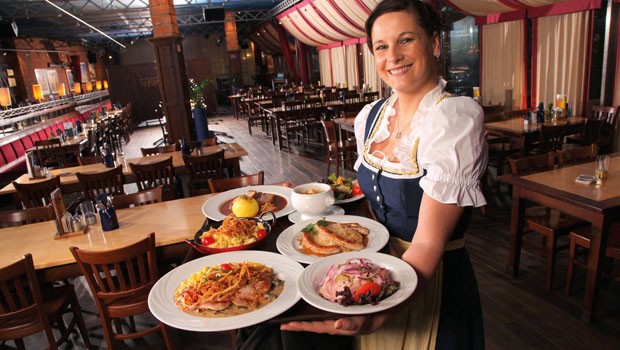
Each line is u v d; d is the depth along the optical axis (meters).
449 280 0.98
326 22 10.91
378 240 0.98
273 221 1.29
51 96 13.98
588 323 2.28
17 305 2.21
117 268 1.98
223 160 3.96
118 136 9.90
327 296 0.74
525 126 4.37
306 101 8.31
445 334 0.97
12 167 6.29
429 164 0.85
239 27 20.17
